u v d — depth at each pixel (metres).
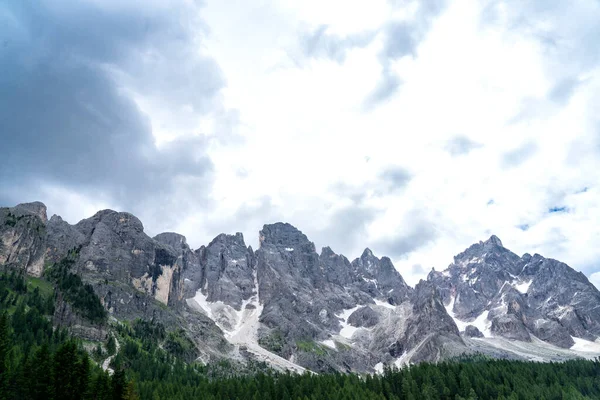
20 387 123.56
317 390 192.50
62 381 128.25
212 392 186.88
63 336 199.75
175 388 182.62
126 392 138.00
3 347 133.88
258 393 184.12
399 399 199.88
